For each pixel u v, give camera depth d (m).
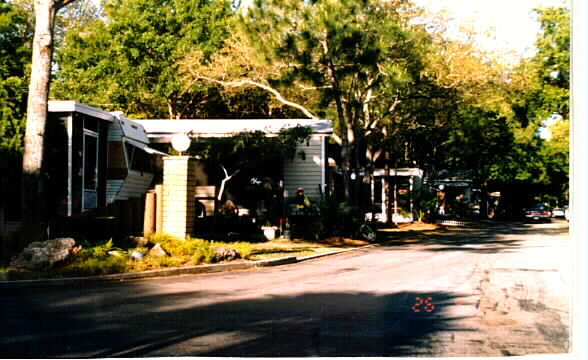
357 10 21.72
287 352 6.35
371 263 16.00
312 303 9.32
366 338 7.02
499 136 41.91
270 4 21.92
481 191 51.47
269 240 21.97
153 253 13.55
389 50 23.52
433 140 41.09
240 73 28.47
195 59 29.45
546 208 50.09
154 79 38.84
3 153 16.95
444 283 11.73
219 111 40.72
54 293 10.05
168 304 9.10
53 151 18.22
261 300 9.56
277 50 22.25
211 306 8.97
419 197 41.03
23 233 13.12
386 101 29.08
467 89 27.34
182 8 38.59
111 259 12.46
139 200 15.44
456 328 7.62
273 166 25.66
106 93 37.84
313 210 23.94
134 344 6.62
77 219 14.22
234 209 23.67
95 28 39.69
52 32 13.78
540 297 10.05
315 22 21.55
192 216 15.82
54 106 18.05
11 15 22.38
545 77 37.78
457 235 30.42
